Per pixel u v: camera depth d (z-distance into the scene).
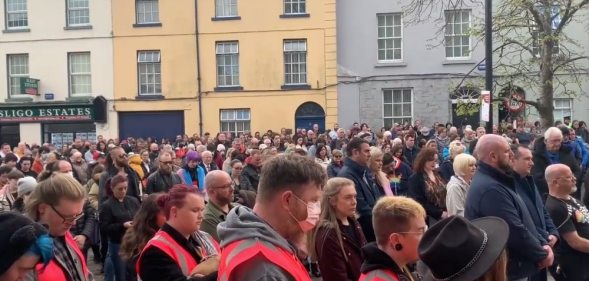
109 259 7.19
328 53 23.23
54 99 24.86
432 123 22.72
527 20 12.84
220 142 18.70
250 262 2.27
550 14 12.91
